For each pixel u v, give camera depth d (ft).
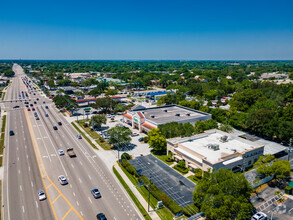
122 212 169.78
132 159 262.67
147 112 402.11
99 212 169.07
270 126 315.17
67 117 455.63
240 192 157.38
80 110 517.55
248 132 360.07
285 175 202.59
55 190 196.85
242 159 227.81
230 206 146.00
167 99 525.34
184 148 245.86
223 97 640.99
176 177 222.69
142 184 208.74
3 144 302.86
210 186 158.92
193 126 329.93
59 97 538.47
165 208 176.24
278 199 188.24
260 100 455.63
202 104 534.37
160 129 301.63
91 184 207.31
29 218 161.48
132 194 192.44
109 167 241.55
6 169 233.76
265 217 162.20
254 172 229.86
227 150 239.71
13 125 393.29
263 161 219.82
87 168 237.86
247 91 486.79
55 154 272.51
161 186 206.59
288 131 293.84
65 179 206.80
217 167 205.87
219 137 281.74
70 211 169.37
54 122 416.87
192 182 213.66
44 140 320.91
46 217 162.61
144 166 245.45
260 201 185.88
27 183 207.51
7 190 196.34
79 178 217.15
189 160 234.79
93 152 280.72
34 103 590.55
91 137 336.49
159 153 279.69
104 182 211.20
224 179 162.71
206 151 236.84
